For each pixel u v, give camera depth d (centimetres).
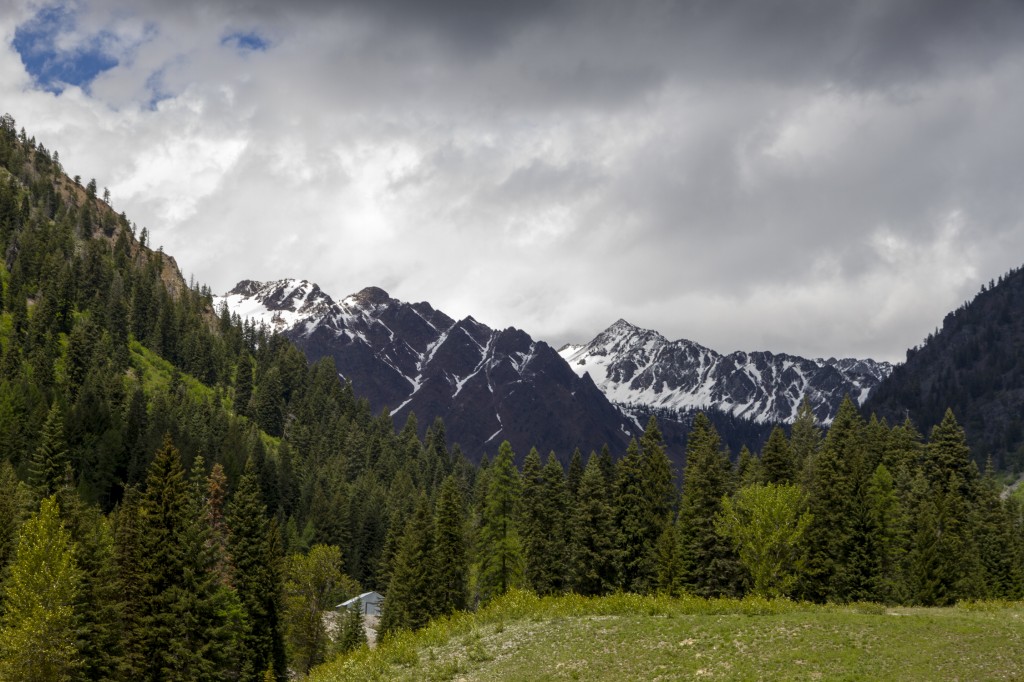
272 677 5922
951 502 7175
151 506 5631
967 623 3131
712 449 8025
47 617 4553
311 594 8531
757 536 5509
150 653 5369
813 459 8300
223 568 6525
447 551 7469
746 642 3041
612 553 6881
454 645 3616
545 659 3156
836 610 3666
